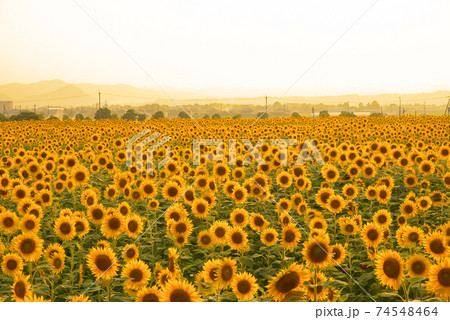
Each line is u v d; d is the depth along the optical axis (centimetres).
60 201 1184
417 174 1402
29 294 498
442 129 2441
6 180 1113
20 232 923
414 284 548
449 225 656
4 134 2931
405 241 634
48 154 1591
